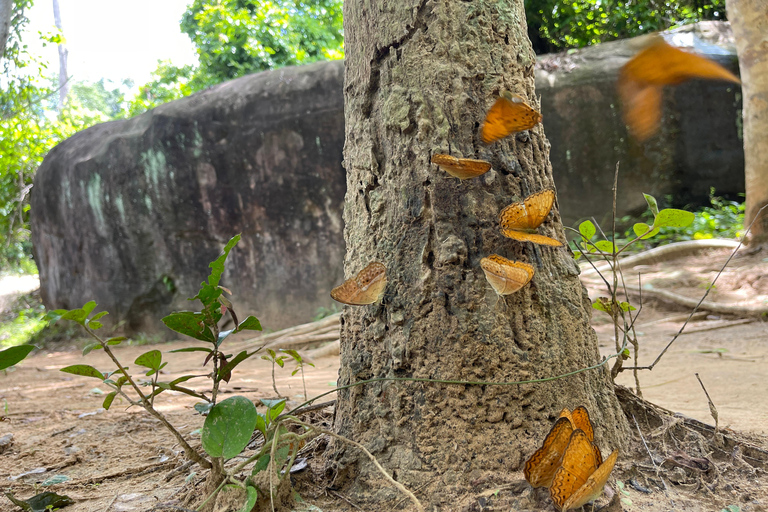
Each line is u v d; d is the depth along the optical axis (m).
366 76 0.41
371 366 0.38
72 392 0.97
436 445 0.35
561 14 2.45
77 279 2.11
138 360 0.34
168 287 1.91
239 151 1.81
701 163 1.87
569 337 0.37
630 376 0.81
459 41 0.38
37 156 3.12
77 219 2.05
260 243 1.81
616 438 0.38
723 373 0.77
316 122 1.76
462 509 0.31
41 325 2.29
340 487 0.36
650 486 0.34
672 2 2.35
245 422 0.33
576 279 0.39
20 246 3.54
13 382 1.19
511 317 0.36
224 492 0.33
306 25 3.41
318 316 1.74
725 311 1.22
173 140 1.85
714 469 0.35
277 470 0.33
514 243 0.36
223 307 0.35
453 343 0.35
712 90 1.86
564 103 1.85
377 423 0.37
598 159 1.85
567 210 1.86
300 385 0.88
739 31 1.53
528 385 0.35
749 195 1.53
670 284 1.41
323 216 1.76
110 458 0.52
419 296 0.36
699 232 1.69
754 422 0.51
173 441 0.57
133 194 1.92
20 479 0.47
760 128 1.49
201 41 3.59
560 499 0.27
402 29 0.39
